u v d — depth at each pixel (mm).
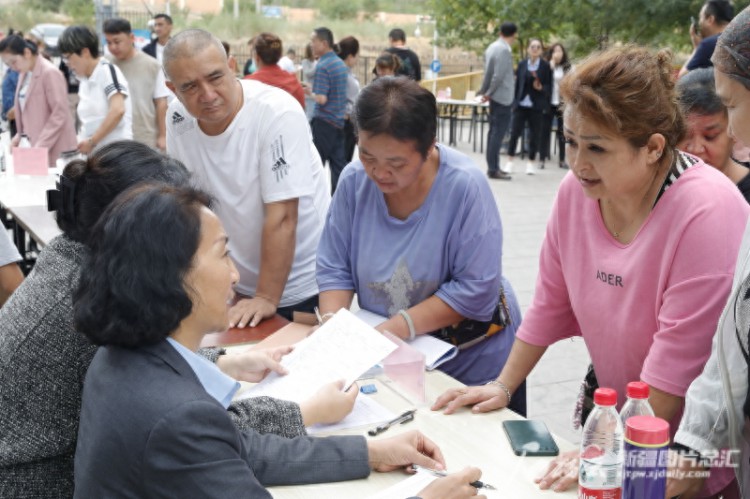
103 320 1347
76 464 1415
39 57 6113
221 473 1312
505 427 1899
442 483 1558
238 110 2777
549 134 10492
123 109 5691
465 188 2291
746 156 2482
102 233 1372
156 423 1296
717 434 1533
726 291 1614
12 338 1682
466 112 15773
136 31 13688
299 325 2539
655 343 1716
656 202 1720
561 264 1994
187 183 1755
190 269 1369
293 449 1698
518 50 16297
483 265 2305
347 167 2490
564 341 4527
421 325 2303
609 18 12914
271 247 2801
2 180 4898
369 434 1896
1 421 1662
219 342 2467
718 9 5355
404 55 10688
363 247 2434
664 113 1598
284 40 30703
